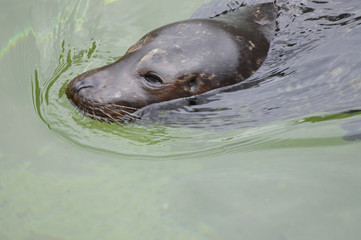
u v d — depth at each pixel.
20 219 7.46
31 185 8.05
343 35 9.03
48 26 11.98
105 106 8.43
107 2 12.59
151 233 6.97
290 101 8.69
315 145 8.13
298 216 6.84
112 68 8.75
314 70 8.76
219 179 7.78
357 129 8.25
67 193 7.83
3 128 9.20
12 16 12.15
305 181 7.44
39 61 10.98
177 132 8.83
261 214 6.98
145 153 8.57
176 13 12.11
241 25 9.13
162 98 8.48
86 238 7.05
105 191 7.81
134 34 11.62
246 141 8.47
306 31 9.16
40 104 9.70
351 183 7.25
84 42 11.52
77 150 8.70
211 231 6.84
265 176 7.68
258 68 8.72
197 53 8.45
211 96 8.58
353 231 6.46
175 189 7.69
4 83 10.31
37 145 8.84
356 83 8.62
